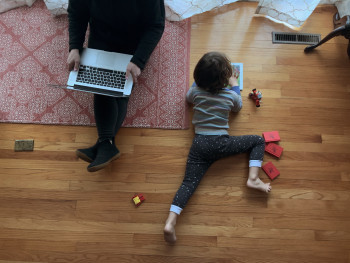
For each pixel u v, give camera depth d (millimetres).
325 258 1526
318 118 1729
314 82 1785
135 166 1645
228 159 1657
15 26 1837
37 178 1621
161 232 1556
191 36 1853
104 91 1354
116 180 1623
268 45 1848
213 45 1839
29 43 1808
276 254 1531
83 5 1286
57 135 1680
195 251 1533
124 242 1543
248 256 1527
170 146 1676
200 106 1532
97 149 1455
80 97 1729
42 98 1723
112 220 1569
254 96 1708
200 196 1601
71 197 1598
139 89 1746
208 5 1813
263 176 1639
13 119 1688
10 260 1512
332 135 1703
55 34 1825
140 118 1708
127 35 1417
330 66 1812
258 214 1581
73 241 1539
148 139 1685
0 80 1743
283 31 1866
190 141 1685
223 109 1518
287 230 1562
